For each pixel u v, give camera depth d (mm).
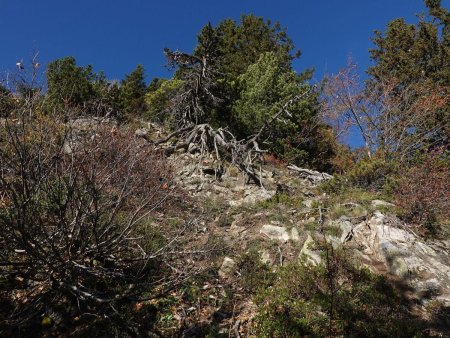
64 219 4844
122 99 17625
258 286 6117
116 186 6738
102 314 4887
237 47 25922
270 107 17422
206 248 6938
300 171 15211
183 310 5332
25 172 4711
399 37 22641
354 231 8094
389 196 9625
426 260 7281
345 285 6246
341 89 21125
